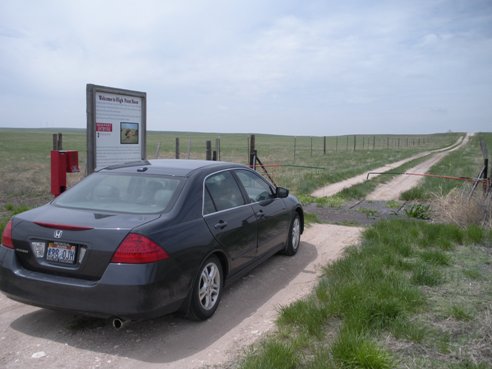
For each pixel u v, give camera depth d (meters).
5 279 4.24
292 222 7.13
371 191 16.08
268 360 3.50
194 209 4.64
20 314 4.76
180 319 4.69
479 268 6.19
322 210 11.78
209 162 5.73
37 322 4.56
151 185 4.82
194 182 4.87
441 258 6.38
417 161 33.75
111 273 3.84
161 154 41.41
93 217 4.23
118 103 8.76
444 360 3.62
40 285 4.05
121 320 4.02
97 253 3.91
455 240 7.75
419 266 5.91
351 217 10.77
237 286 5.73
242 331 4.41
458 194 10.40
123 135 8.95
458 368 3.48
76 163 8.10
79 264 3.98
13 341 4.14
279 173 20.36
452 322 4.34
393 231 8.12
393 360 3.54
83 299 3.90
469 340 3.98
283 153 47.09
